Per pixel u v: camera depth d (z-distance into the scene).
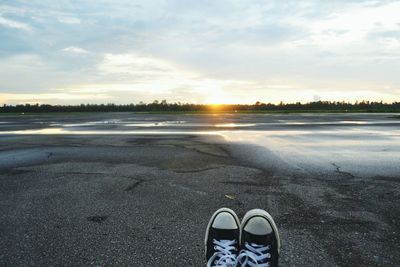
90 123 8.00
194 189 1.59
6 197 1.48
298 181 1.73
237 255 0.92
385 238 1.04
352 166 2.11
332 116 11.92
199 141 3.57
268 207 1.33
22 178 1.84
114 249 0.98
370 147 3.03
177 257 0.93
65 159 2.45
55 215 1.25
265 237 0.92
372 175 1.85
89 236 1.07
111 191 1.57
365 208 1.31
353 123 6.98
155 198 1.45
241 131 4.97
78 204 1.38
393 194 1.49
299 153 2.66
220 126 6.24
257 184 1.67
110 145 3.27
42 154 2.71
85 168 2.10
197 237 1.06
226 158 2.44
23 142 3.63
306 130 5.11
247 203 1.38
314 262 0.90
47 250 0.98
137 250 0.97
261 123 7.22
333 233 1.08
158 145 3.23
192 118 10.73
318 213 1.26
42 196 1.50
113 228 1.13
